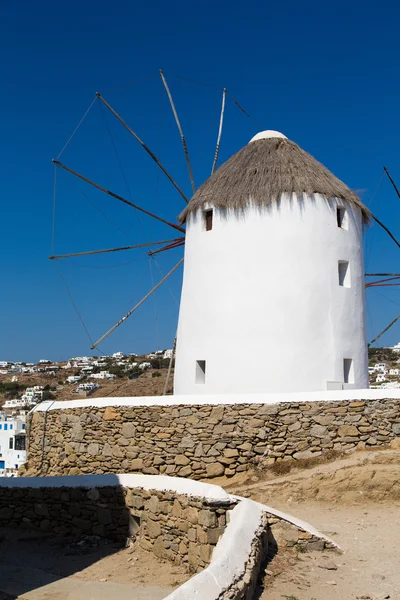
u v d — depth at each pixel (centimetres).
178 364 1853
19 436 4959
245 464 1365
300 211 1739
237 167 1845
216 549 705
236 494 1231
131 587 837
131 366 9162
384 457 1233
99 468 1548
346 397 1362
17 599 798
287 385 1647
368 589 712
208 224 1869
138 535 1043
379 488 1148
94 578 894
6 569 942
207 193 1833
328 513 1084
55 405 1728
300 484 1206
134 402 1522
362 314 1814
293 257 1716
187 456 1414
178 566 902
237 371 1689
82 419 1612
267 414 1375
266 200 1736
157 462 1449
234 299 1728
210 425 1406
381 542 898
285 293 1697
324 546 855
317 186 1764
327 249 1748
